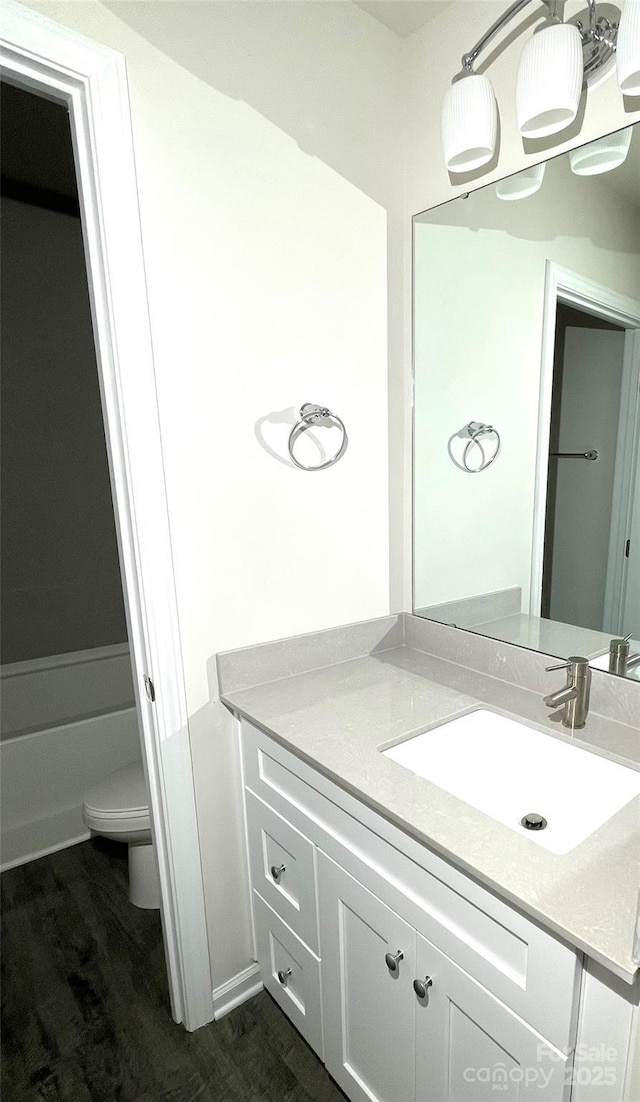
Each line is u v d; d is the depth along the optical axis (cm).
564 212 119
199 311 121
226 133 120
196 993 142
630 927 67
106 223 106
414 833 87
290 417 138
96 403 253
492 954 80
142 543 118
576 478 125
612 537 119
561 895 72
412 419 162
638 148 106
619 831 85
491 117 117
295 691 138
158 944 170
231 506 132
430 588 164
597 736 113
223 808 141
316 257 137
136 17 106
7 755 208
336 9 133
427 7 135
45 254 235
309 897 121
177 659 127
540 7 116
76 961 165
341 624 158
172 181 114
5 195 224
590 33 104
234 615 136
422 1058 97
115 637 265
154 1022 146
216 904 144
